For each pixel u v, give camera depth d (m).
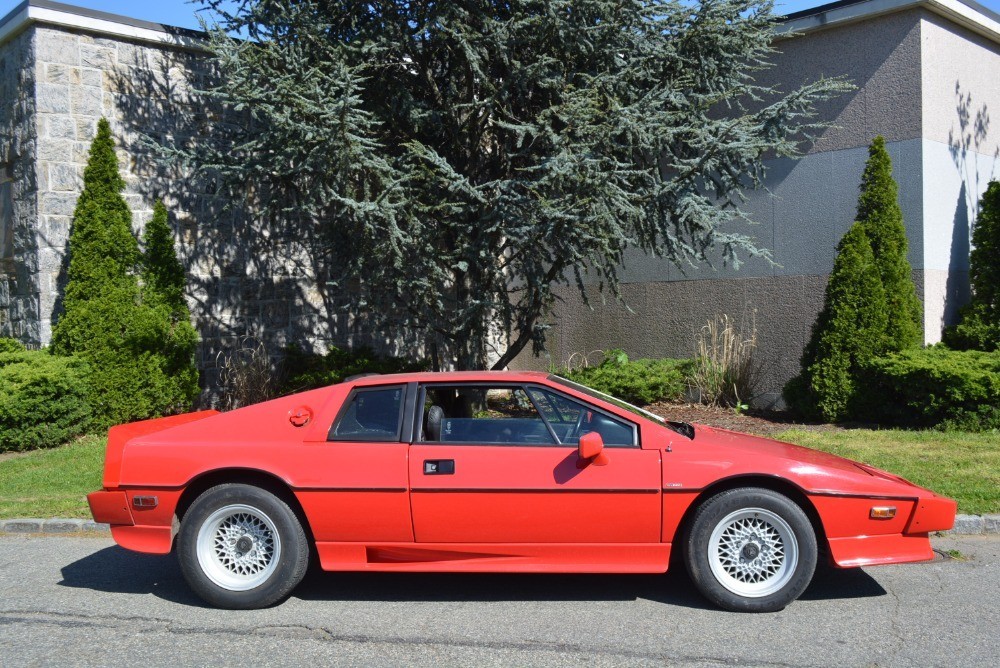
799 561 4.91
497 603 5.25
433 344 11.96
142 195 12.20
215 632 4.79
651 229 10.05
